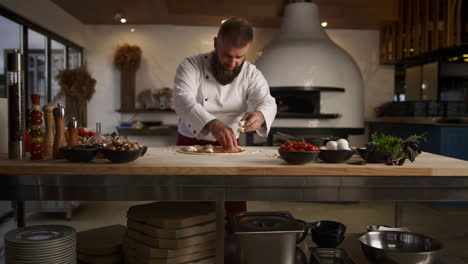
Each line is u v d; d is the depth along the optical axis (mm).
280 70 4863
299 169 1474
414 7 5395
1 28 3832
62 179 1471
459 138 4250
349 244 2023
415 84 6086
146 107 6070
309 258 1795
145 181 1476
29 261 1473
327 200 1505
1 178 1470
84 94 4875
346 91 4973
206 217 1703
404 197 1514
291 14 5207
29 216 3760
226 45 1864
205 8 5438
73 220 3619
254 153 1919
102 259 1794
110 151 1497
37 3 4383
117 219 3656
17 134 1649
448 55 5414
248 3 5449
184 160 1642
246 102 2389
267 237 1530
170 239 1616
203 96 2291
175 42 6117
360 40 6285
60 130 1657
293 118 4949
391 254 1582
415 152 1592
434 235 3250
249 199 1494
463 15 4688
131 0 4844
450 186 1506
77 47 5906
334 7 5508
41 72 4746
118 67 5961
